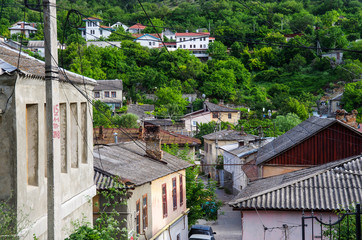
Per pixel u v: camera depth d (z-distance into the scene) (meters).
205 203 31.58
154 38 141.50
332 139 27.33
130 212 18.45
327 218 17.61
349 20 159.38
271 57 139.38
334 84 119.50
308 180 19.16
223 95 106.25
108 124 55.09
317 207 17.36
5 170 10.70
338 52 127.94
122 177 18.91
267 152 29.70
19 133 10.81
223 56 134.88
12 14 74.69
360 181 18.83
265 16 156.75
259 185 22.69
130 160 22.88
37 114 11.88
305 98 107.62
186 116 80.94
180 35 145.00
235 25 159.88
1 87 10.64
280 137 33.56
